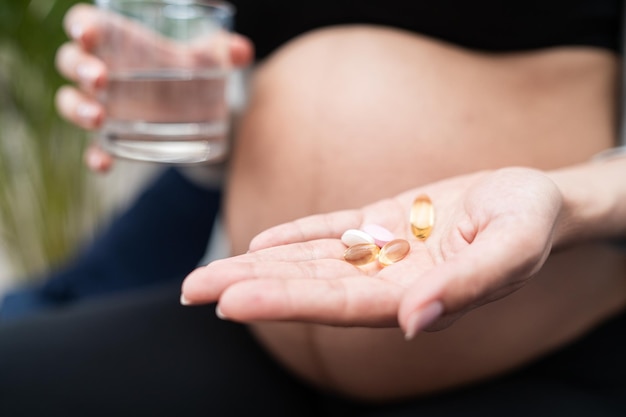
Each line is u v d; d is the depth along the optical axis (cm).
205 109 57
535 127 56
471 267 37
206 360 59
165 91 56
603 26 57
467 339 53
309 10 61
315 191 57
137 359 58
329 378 56
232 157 63
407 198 48
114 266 81
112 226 84
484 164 56
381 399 56
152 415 56
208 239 83
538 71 57
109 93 56
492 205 41
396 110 57
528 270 39
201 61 58
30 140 104
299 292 37
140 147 57
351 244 44
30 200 110
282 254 43
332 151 57
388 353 53
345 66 58
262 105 60
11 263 114
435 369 54
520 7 57
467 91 57
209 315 62
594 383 53
